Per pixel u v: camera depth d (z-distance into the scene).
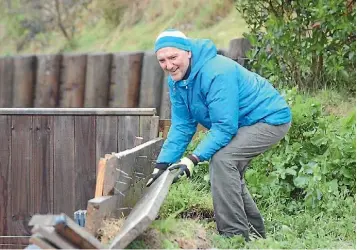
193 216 7.55
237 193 6.50
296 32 10.90
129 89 12.91
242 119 6.60
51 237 4.39
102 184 5.56
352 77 11.00
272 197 8.35
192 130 6.81
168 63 6.36
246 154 6.55
